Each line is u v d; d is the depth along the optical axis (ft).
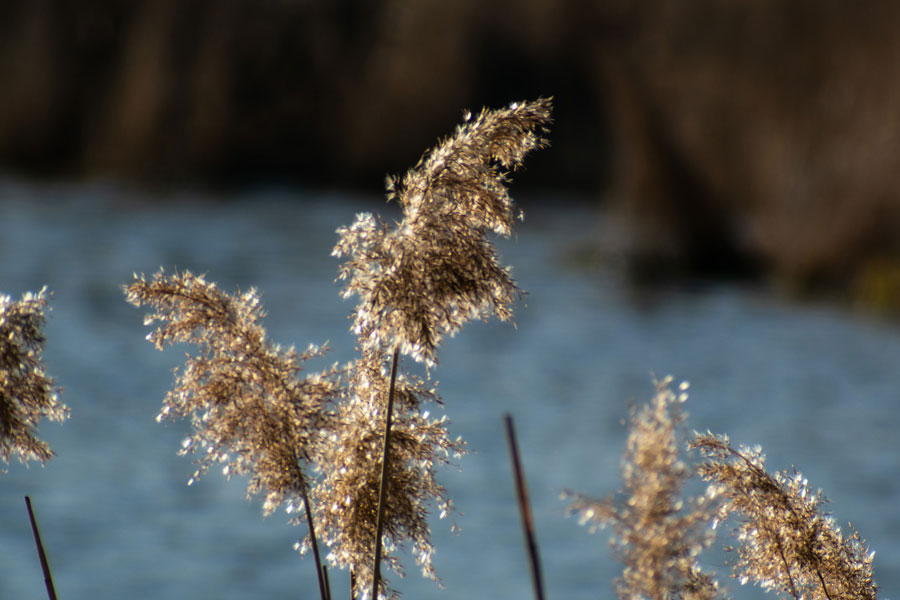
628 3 282.77
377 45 347.97
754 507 15.30
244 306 15.67
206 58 337.72
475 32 339.98
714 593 12.86
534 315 188.96
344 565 15.92
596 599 66.80
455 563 76.64
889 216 198.49
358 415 15.85
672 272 220.43
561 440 112.37
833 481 95.86
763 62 233.55
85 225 256.93
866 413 123.95
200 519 87.86
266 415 15.31
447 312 14.25
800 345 163.94
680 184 230.48
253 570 76.33
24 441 14.82
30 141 343.87
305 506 15.48
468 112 14.87
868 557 15.85
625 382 141.90
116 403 124.06
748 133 234.38
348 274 14.43
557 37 337.72
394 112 338.54
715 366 150.61
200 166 335.88
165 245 234.58
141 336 157.89
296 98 344.28
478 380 143.02
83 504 91.30
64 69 343.67
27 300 14.99
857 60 216.54
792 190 221.66
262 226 268.41
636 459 12.54
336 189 343.05
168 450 108.27
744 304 199.11
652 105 239.09
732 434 114.32
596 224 284.00
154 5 337.31
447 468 15.92
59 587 72.18
